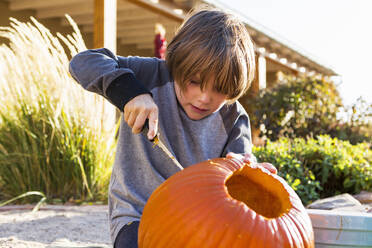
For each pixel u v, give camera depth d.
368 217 1.65
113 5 6.28
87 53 1.77
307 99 8.55
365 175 5.13
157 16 9.30
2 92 5.02
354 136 8.46
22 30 4.92
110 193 1.93
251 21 9.53
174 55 1.67
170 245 1.30
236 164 1.49
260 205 1.53
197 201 1.32
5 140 4.92
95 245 2.70
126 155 1.91
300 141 5.88
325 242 1.66
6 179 4.86
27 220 3.59
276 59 11.91
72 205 4.47
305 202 4.54
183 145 1.90
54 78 4.87
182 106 1.89
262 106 8.89
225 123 1.96
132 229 1.68
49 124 4.84
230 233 1.25
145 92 1.54
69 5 9.12
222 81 1.56
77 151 4.77
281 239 1.26
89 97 4.91
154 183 1.88
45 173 4.80
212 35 1.58
